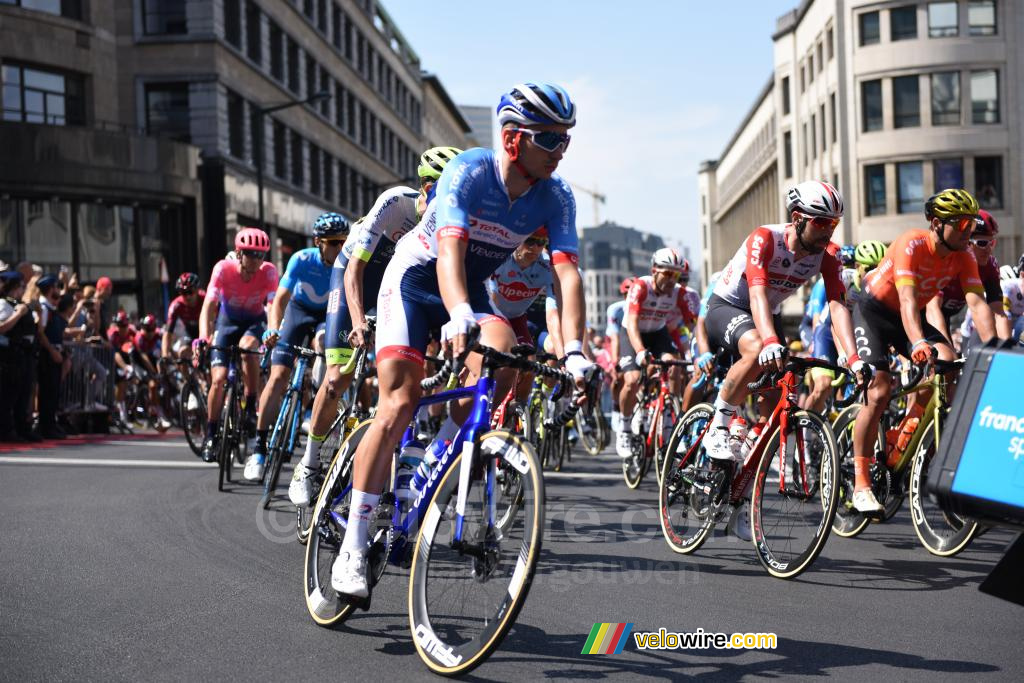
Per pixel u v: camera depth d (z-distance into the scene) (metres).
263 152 29.81
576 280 3.51
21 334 9.95
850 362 4.64
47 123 22.48
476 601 3.04
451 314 3.06
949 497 2.62
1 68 22.67
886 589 4.26
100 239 22.81
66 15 24.19
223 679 3.02
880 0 38.72
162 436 12.09
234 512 5.94
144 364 13.86
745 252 4.89
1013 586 2.50
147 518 5.70
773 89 56.91
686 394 6.51
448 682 3.03
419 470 3.62
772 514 4.53
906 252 4.95
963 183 38.06
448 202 3.29
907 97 38.72
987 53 37.88
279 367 6.64
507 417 5.12
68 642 3.36
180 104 26.16
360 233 4.72
